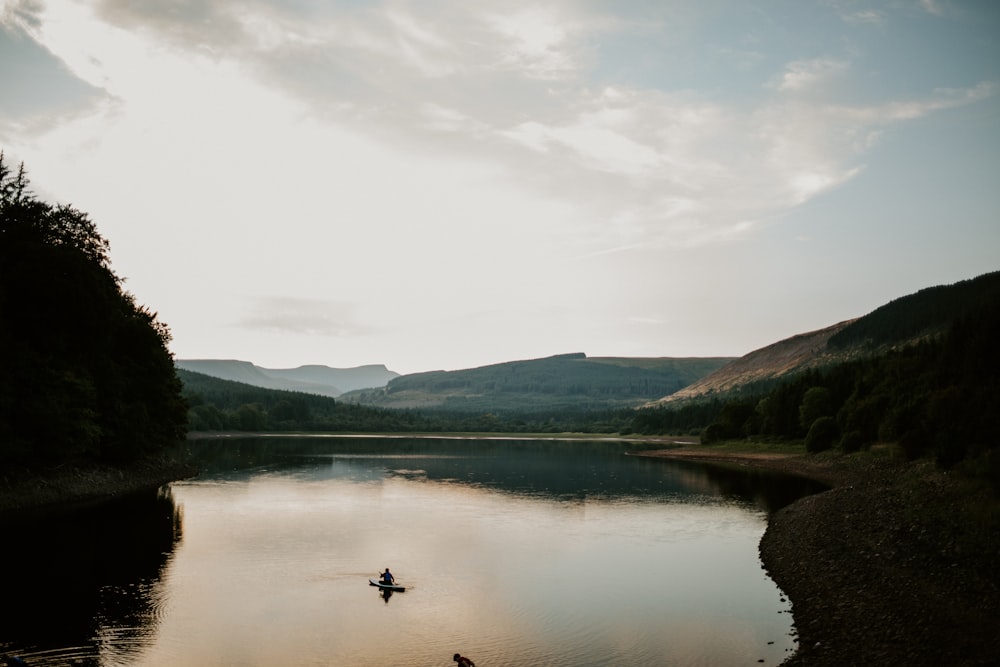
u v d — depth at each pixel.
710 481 114.50
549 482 112.12
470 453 195.88
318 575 47.25
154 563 49.00
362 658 32.09
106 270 86.38
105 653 31.84
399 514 74.44
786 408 188.25
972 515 46.84
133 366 97.62
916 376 127.75
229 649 32.84
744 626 36.62
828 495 78.00
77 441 78.19
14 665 29.09
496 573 48.72
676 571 49.50
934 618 32.84
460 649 33.34
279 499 84.12
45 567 46.72
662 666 30.98
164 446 113.25
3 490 68.62
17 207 73.44
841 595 40.06
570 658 32.19
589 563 52.06
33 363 72.06
